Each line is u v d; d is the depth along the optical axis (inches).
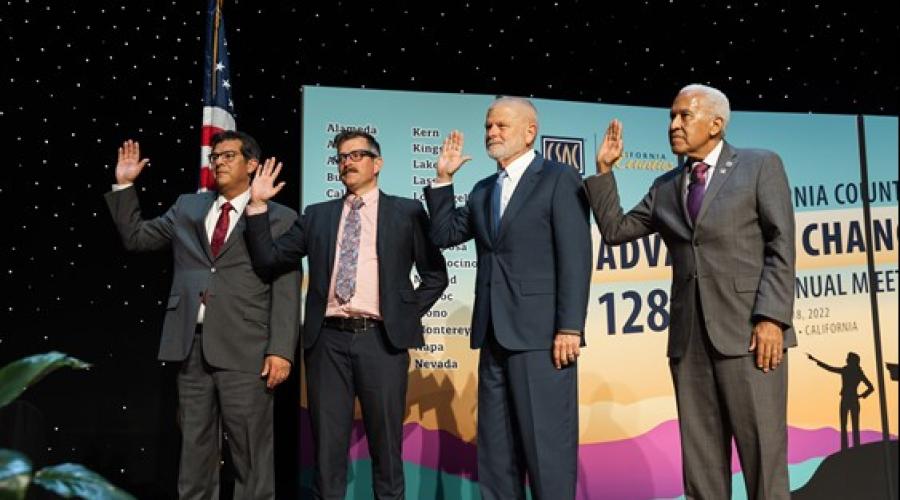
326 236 120.4
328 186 148.1
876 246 164.1
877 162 167.2
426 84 177.3
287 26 173.3
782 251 96.0
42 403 154.4
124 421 156.9
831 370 157.6
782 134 165.8
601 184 109.4
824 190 164.7
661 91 185.6
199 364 116.5
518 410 106.3
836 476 154.0
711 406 99.2
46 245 159.0
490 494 107.8
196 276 118.6
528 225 110.0
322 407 116.0
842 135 167.0
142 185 163.8
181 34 169.6
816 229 163.2
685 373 100.8
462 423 145.5
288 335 117.3
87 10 166.7
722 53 187.6
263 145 169.8
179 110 167.5
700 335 99.7
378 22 176.9
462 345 147.6
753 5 188.9
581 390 151.1
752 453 96.0
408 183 151.6
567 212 109.3
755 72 188.7
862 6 190.4
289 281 119.7
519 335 107.1
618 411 151.8
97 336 158.4
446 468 143.9
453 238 117.0
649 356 154.6
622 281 155.6
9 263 157.5
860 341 159.9
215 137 124.4
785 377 97.0
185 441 115.3
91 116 163.9
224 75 148.3
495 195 114.2
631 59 185.0
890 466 155.5
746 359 96.2
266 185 118.0
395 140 152.1
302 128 148.7
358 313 116.4
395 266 118.6
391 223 120.1
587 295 107.8
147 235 126.0
